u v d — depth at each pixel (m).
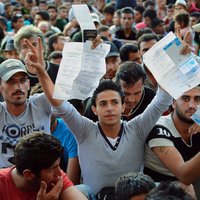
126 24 9.12
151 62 3.25
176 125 3.57
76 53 3.30
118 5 11.76
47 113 3.84
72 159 3.89
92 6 13.41
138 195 2.93
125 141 3.51
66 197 2.97
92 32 3.29
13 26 10.61
